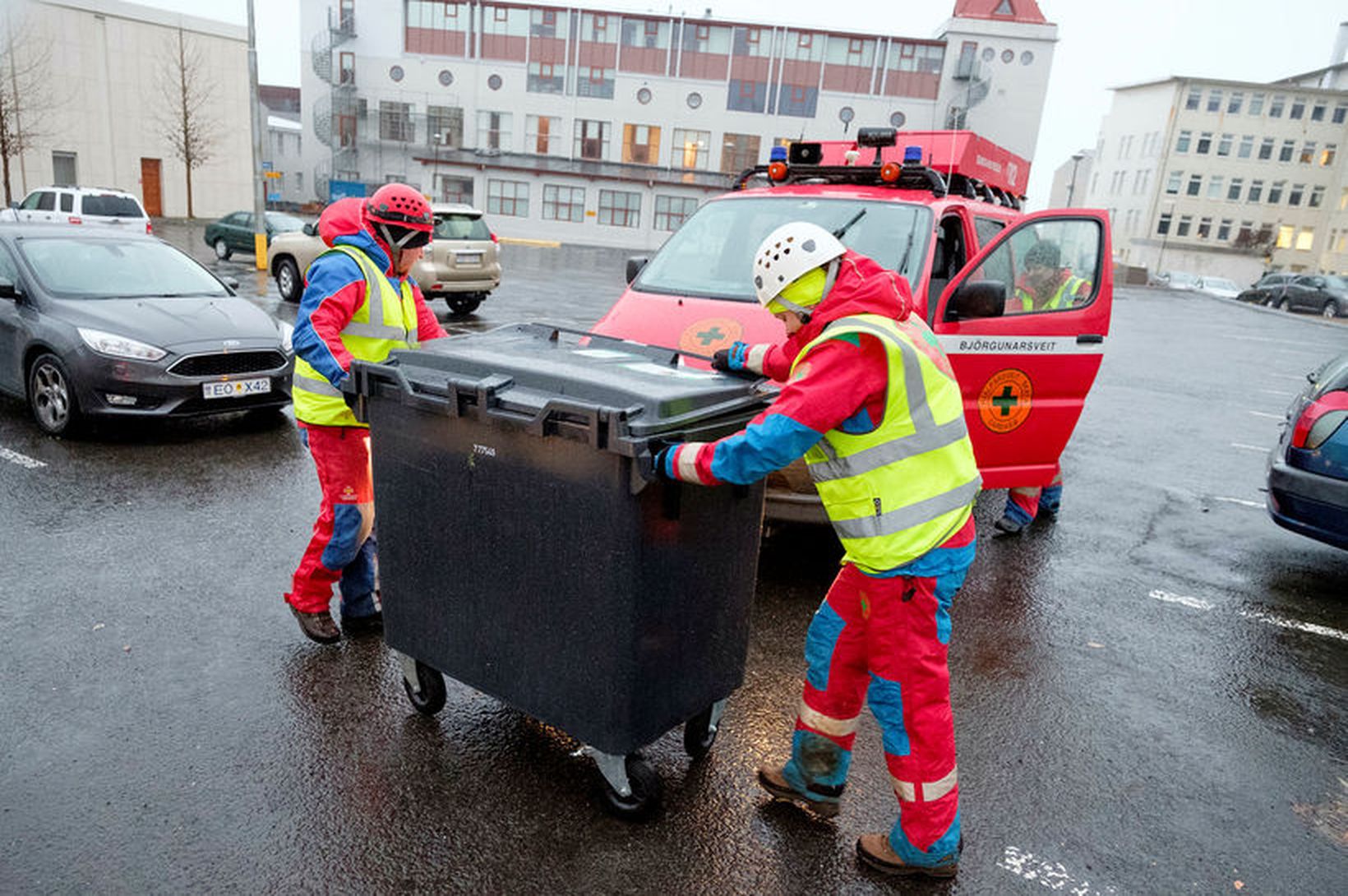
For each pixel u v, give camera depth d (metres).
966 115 47.22
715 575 2.69
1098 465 8.16
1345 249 61.78
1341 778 3.25
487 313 14.97
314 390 3.31
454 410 2.57
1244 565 5.55
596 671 2.50
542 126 47.78
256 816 2.65
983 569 5.19
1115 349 17.89
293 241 14.40
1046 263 4.95
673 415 2.36
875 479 2.29
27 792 2.70
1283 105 61.31
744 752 3.14
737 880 2.51
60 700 3.19
